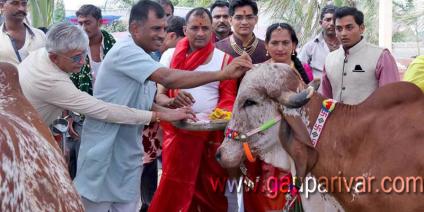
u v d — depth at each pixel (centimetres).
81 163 448
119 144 455
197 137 493
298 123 386
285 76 395
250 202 493
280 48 498
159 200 501
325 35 712
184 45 507
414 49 2173
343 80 523
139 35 449
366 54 517
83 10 629
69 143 568
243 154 411
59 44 408
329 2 1541
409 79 479
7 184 191
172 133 496
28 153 220
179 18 701
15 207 193
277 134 400
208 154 503
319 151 383
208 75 425
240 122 407
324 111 388
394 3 1984
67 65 416
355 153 372
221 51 514
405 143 353
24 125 246
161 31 450
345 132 377
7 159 196
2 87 276
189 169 495
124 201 459
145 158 591
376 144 363
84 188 443
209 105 505
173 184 497
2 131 206
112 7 2098
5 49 561
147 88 463
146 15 445
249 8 548
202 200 509
